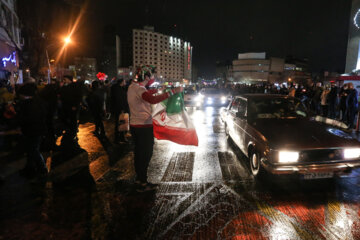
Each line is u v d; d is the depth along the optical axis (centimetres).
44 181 409
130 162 508
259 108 510
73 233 271
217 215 306
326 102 1035
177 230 276
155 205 332
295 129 420
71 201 343
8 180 413
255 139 419
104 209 321
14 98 867
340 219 296
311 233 269
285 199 347
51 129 595
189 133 382
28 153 421
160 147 637
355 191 373
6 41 1409
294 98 550
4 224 288
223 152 586
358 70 1524
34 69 2448
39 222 292
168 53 14738
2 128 820
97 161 513
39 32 2444
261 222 290
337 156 359
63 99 629
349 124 847
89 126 938
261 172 407
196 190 378
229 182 407
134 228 280
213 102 1723
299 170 346
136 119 353
